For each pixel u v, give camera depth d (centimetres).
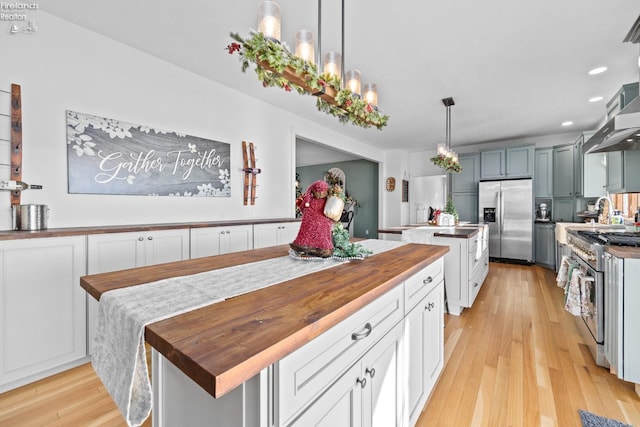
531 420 155
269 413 64
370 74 308
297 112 430
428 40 246
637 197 376
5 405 165
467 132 541
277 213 406
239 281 108
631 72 302
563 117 450
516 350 229
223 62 288
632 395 174
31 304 179
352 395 93
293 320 73
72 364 202
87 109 235
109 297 90
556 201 542
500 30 233
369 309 102
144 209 270
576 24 224
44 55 215
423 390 156
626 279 175
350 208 813
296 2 200
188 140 304
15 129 201
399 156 698
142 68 268
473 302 343
